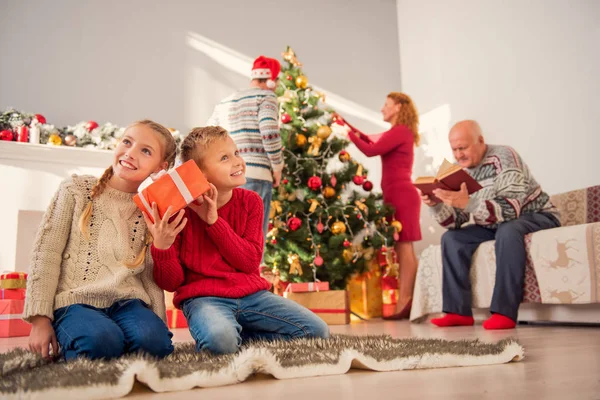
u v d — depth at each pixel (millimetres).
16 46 3998
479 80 4207
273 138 2625
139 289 1249
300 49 4902
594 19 3238
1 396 739
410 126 4000
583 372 1009
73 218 1219
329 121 3758
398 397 795
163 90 4363
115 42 4285
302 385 909
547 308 2688
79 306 1144
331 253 3449
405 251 3846
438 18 4719
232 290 1328
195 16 4566
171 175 1177
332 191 3527
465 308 2793
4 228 3434
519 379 942
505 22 3955
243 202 1437
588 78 3264
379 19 5262
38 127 3584
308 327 1354
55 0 4152
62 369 882
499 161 2840
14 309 2389
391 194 3912
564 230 2451
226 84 4570
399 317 3697
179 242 1360
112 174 1281
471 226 2951
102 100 4172
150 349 1120
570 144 3371
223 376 918
